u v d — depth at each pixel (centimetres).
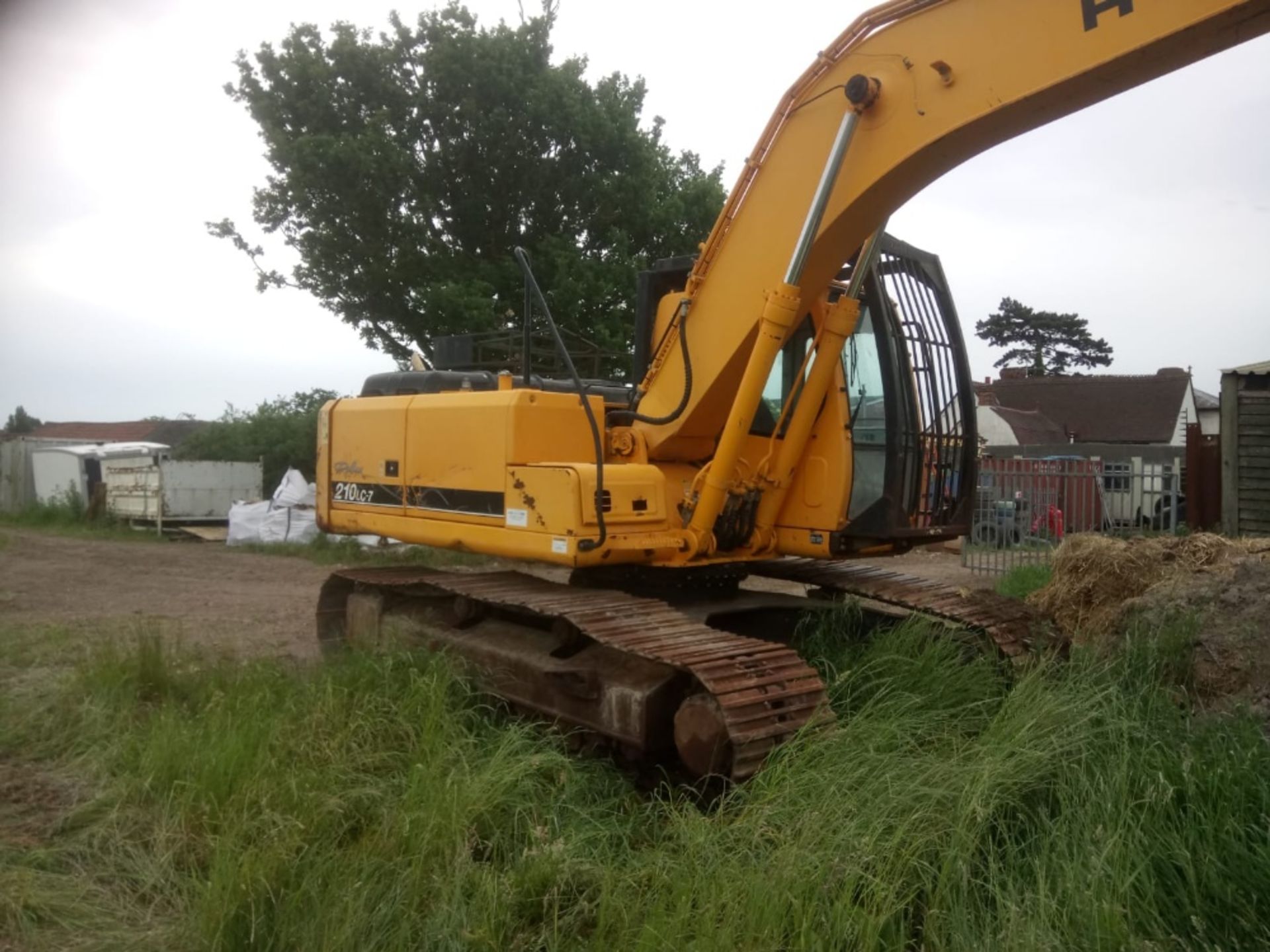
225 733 493
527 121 1953
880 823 357
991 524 1434
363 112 1984
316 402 2639
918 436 556
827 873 336
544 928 351
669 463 600
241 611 1057
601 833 417
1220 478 1272
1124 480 1467
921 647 528
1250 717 428
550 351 913
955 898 336
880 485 548
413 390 756
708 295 560
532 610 539
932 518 576
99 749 525
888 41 473
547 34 2031
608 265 1956
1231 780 365
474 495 613
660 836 421
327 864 376
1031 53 420
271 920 349
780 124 524
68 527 2022
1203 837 347
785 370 577
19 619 970
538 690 558
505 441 588
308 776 445
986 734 424
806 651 572
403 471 682
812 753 403
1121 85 411
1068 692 447
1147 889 325
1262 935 308
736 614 598
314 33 2009
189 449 2450
